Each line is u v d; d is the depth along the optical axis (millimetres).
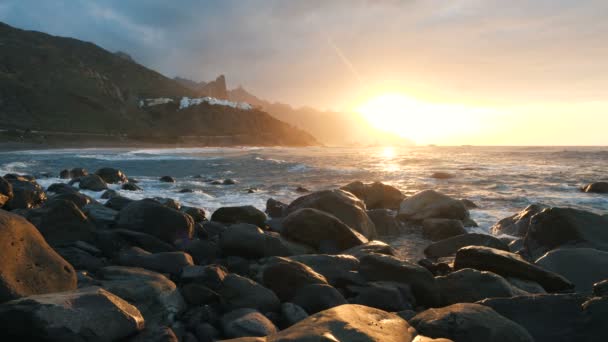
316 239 8953
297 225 9016
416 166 36312
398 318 4359
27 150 72000
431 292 6043
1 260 4531
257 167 35281
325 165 37844
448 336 4164
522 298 4922
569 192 19156
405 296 5957
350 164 39344
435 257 9258
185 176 28422
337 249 8875
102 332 3865
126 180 23000
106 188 17938
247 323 4570
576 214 9000
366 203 14758
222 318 4898
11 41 138375
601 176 26328
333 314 4141
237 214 10836
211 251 7984
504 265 6750
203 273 5805
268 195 17844
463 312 4383
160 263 6469
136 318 4199
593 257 7086
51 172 29172
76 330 3744
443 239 10453
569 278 6836
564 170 31172
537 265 7094
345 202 11000
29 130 96625
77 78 136625
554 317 4660
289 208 11828
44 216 7625
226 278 5734
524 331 4348
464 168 33406
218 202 15891
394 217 12781
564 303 4746
